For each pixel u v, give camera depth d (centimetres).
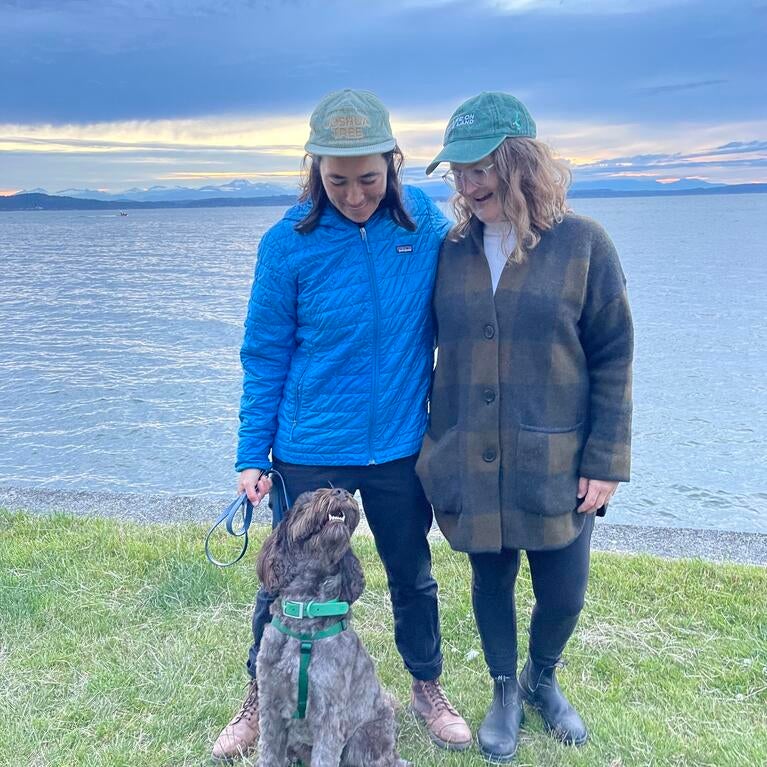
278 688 331
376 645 466
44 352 2181
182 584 525
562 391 328
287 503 364
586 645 464
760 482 1102
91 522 639
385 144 309
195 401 1598
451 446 341
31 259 6712
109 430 1391
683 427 1362
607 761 370
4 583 524
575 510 340
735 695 418
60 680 429
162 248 8250
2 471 1183
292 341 360
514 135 313
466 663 454
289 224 339
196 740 387
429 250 348
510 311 324
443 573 550
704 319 2539
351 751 347
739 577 534
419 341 353
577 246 319
